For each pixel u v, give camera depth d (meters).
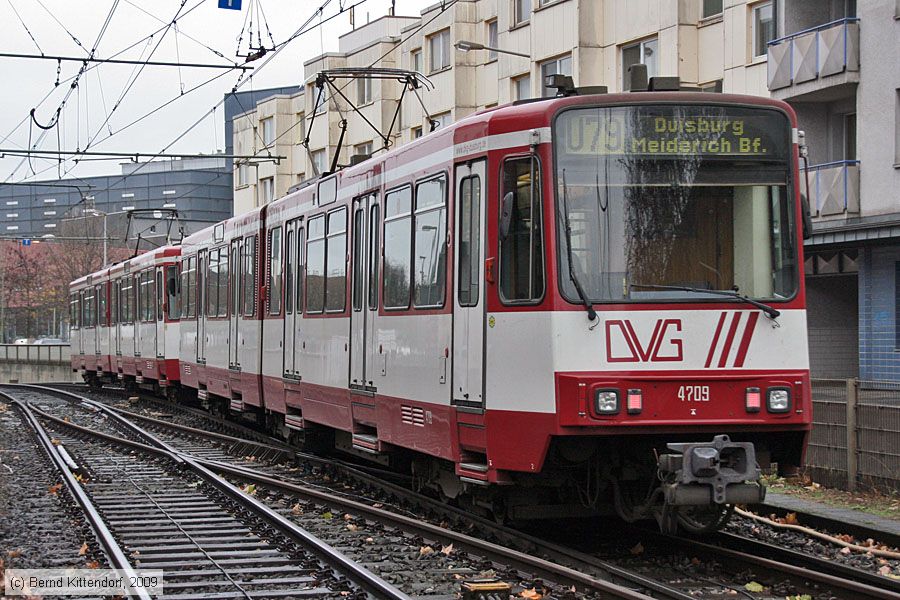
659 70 30.52
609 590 7.83
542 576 8.60
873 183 23.00
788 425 9.52
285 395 17.19
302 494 13.57
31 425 25.02
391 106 46.34
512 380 9.69
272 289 18.16
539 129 9.52
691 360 9.37
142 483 15.28
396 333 12.27
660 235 9.48
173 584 8.70
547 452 9.41
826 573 8.98
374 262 13.13
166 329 29.17
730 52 28.50
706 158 9.64
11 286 81.19
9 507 13.08
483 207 10.16
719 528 9.45
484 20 40.47
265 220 18.91
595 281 9.35
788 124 9.81
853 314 25.22
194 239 25.22
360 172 13.82
